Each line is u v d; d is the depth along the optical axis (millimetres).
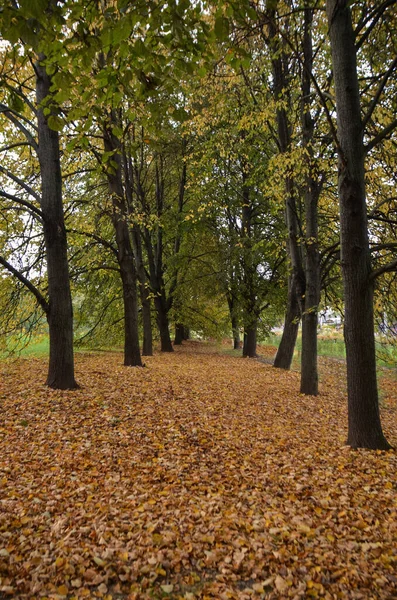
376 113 7461
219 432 6719
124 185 16188
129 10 3076
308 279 10586
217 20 3328
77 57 3494
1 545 3418
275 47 9469
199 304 22875
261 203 18562
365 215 5895
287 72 10156
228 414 7812
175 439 6281
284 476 5121
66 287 8570
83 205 12617
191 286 20797
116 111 9750
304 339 10742
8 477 4715
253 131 11188
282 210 15625
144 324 18641
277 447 6176
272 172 12445
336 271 12531
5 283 10500
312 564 3332
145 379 10344
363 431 6051
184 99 13875
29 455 5355
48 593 2961
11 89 3449
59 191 8523
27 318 10891
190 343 29031
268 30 9070
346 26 5676
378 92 5496
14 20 2822
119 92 3879
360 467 5312
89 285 16828
